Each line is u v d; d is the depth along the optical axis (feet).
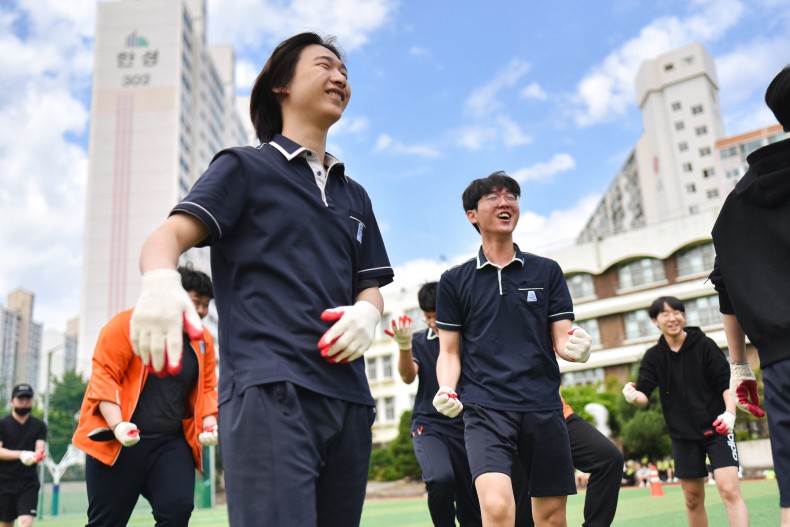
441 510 13.69
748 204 7.09
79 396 63.57
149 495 10.95
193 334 4.86
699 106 224.33
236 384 5.82
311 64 6.88
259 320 5.96
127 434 10.25
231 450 5.68
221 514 47.70
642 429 75.00
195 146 223.30
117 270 198.59
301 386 5.75
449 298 11.57
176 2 215.51
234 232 6.22
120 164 205.26
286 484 5.46
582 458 11.01
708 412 14.49
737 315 7.07
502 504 9.64
